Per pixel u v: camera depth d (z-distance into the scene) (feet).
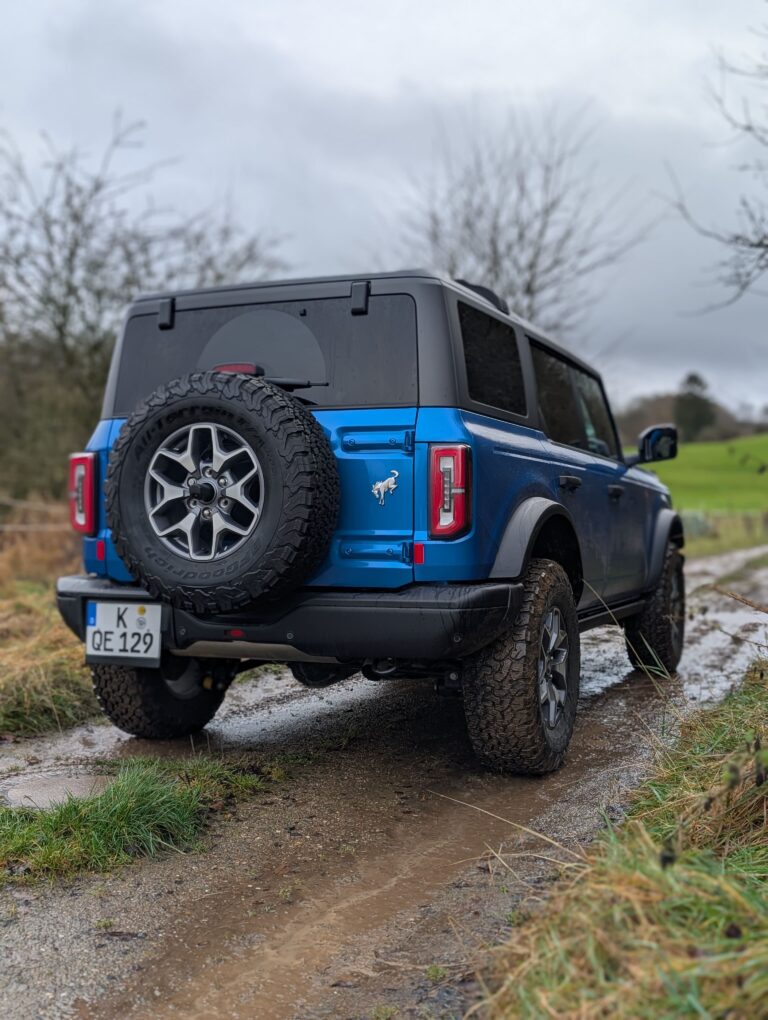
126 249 44.06
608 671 21.12
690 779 10.88
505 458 12.55
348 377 12.16
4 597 28.99
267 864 10.23
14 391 47.62
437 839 10.87
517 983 6.75
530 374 14.82
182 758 14.12
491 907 8.93
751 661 15.03
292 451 11.02
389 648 11.44
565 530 14.56
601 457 17.99
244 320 13.00
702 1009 5.67
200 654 12.91
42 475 46.91
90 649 13.09
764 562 51.55
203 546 11.82
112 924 8.80
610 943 6.47
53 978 7.85
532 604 12.55
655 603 19.99
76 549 37.01
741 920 6.70
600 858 7.96
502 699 12.34
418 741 15.11
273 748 14.71
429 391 11.75
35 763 13.91
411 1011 7.22
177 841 10.78
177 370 13.37
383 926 8.73
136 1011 7.38
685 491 162.09
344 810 11.87
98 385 44.86
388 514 11.62
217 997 7.58
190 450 11.55
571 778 12.98
